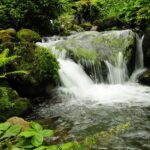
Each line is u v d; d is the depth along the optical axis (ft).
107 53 32.30
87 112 21.52
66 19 52.16
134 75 32.40
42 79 26.00
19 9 38.14
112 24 44.80
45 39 37.29
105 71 31.09
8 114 20.15
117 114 20.77
